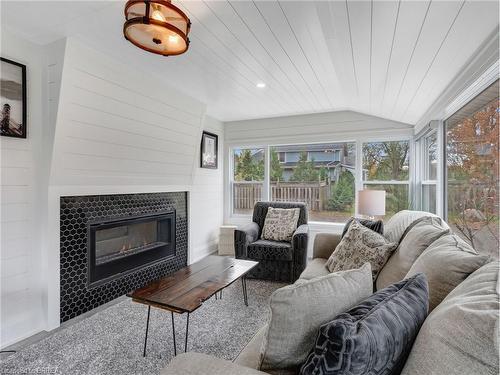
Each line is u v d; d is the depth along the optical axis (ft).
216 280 6.65
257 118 15.02
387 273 5.69
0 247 6.40
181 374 2.79
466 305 2.29
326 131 13.70
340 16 4.95
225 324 7.34
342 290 3.07
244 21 5.80
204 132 14.02
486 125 5.49
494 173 5.19
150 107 9.20
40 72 6.87
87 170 7.91
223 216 16.05
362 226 7.32
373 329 2.25
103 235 9.11
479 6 3.69
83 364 5.71
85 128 7.46
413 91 7.65
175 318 7.66
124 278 9.25
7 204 6.49
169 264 11.43
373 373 2.17
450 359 1.99
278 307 2.89
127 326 7.22
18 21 5.86
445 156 8.05
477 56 4.88
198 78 9.04
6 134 6.32
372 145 13.16
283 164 15.11
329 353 2.15
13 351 6.17
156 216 10.76
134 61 7.73
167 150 10.57
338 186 13.97
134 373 5.45
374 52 5.91
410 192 12.27
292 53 7.23
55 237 7.17
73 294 7.64
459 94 5.91
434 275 3.59
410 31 4.75
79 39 6.59
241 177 16.02
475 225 6.02
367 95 9.55
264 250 10.39
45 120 6.93
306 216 12.03
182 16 4.33
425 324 2.57
